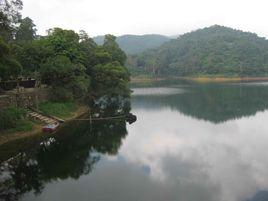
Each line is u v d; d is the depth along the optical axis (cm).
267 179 3341
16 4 6169
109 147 4512
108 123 6094
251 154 4175
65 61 6212
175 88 14750
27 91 5800
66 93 6331
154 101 9956
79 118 6300
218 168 3672
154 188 3131
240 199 2912
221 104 9100
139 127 5866
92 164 3800
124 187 3166
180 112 7738
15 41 7506
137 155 4150
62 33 7506
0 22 4494
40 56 6234
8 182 3294
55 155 4116
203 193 3022
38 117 5419
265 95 11162
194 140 4925
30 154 4106
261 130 5584
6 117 4691
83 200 2892
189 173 3519
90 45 8869
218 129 5719
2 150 4175
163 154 4209
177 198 2928
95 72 7788
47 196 2978
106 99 9375
